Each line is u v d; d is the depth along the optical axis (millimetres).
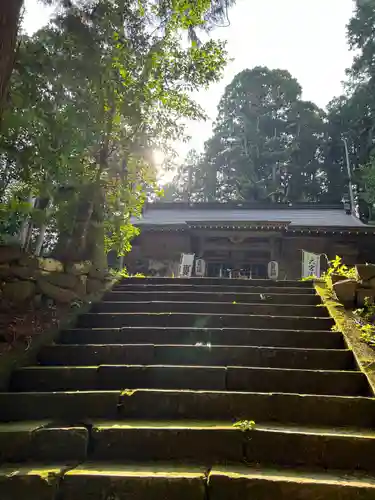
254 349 4363
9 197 5254
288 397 3375
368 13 30625
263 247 17969
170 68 7484
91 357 4434
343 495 2396
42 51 5359
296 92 39906
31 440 2979
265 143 38812
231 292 6852
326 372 3785
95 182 6430
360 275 5914
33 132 4980
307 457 2842
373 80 32125
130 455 2947
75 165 5645
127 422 3232
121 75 6551
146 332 4973
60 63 5570
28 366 4199
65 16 5883
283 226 16578
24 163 4891
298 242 17641
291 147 37844
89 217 6473
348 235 17078
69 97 5863
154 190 8047
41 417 3408
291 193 37812
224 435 2961
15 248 4785
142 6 7027
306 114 38719
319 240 17531
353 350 4203
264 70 39938
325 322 5215
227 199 39750
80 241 6336
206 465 2811
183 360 4387
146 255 18234
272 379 3826
